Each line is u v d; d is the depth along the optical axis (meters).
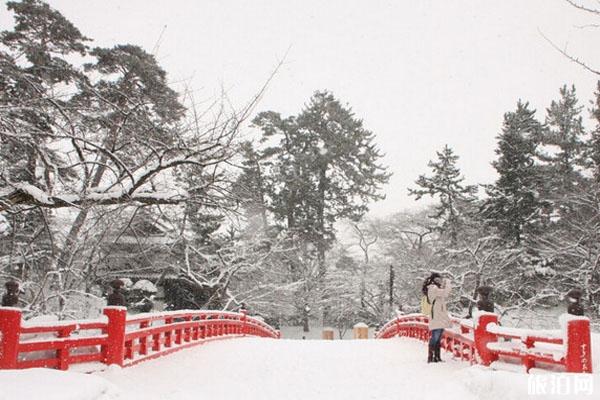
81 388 6.07
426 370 10.33
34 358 8.46
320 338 41.50
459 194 41.19
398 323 21.09
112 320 9.39
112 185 9.84
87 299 17.30
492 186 37.34
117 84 14.11
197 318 25.61
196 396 8.16
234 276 28.67
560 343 7.28
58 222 17.81
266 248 33.03
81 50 15.70
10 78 11.21
